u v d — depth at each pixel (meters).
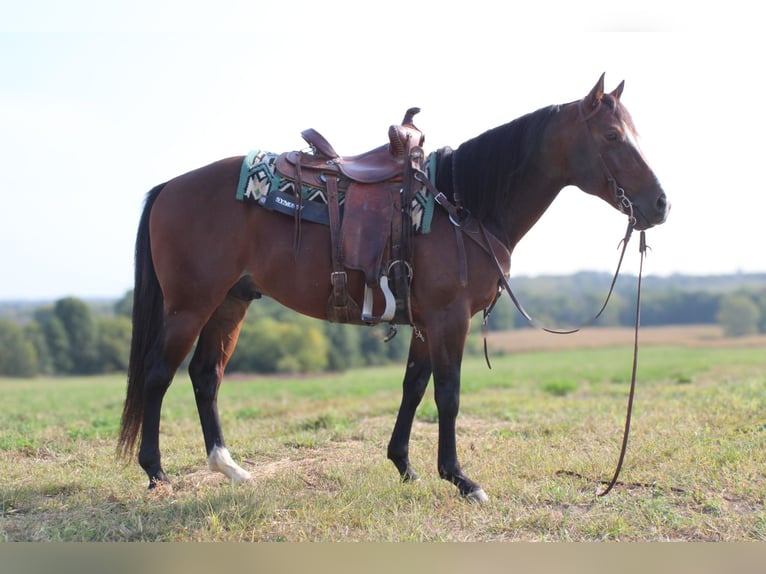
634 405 7.46
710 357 27.14
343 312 4.25
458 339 4.13
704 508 4.01
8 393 18.48
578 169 4.27
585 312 75.06
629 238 4.19
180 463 5.14
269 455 5.49
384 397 10.52
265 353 38.19
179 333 4.26
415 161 4.29
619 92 4.31
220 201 4.26
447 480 4.28
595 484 4.43
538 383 13.33
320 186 4.26
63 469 4.95
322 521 3.79
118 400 12.49
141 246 4.51
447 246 4.14
